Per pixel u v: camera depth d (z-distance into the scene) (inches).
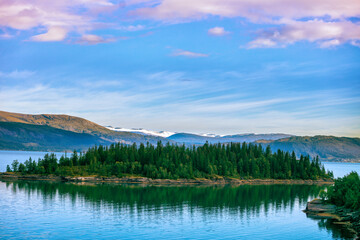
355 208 5334.6
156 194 7859.3
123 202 6451.8
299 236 4178.2
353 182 5620.1
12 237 3909.9
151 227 4488.2
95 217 5004.9
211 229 4456.2
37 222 4621.1
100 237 3981.3
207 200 7042.3
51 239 3863.2
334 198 5821.9
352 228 4571.9
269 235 4210.1
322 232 4350.4
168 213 5438.0
